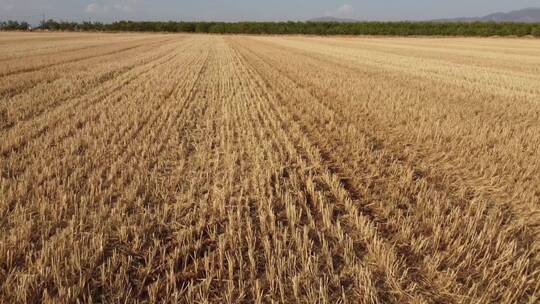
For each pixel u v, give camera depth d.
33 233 4.00
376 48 39.06
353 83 14.93
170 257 3.75
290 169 6.16
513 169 6.22
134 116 9.01
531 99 12.34
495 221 4.58
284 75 17.41
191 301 3.13
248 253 3.74
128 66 19.69
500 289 3.31
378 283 3.45
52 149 6.67
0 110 9.21
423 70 20.02
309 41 54.12
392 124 9.00
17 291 3.03
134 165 6.19
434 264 3.61
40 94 11.48
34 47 31.62
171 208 4.76
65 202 4.59
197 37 65.06
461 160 6.57
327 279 3.44
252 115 9.63
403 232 4.12
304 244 3.81
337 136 7.93
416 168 6.36
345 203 4.89
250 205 4.90
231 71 18.92
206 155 6.80
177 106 10.67
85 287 3.25
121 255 3.66
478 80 16.55
